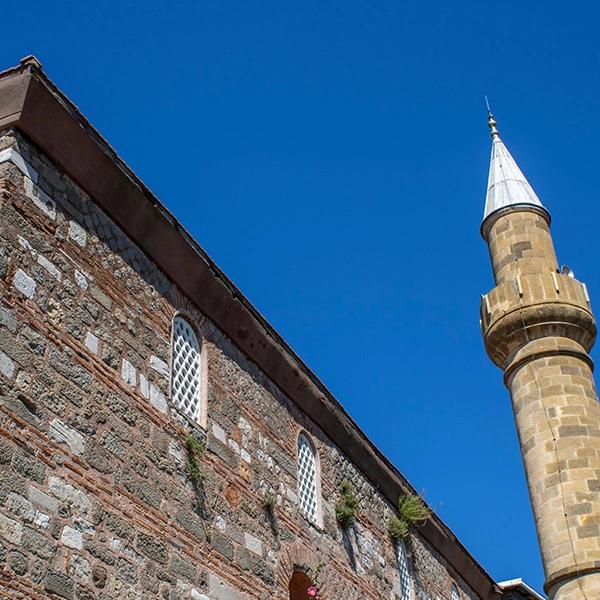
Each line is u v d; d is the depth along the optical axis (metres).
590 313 22.09
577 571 18.94
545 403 20.89
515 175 24.34
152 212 14.04
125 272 13.54
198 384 14.72
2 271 11.29
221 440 14.67
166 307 14.27
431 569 21.27
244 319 15.95
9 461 10.55
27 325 11.43
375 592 18.00
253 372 16.27
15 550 10.24
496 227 23.61
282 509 15.73
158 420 13.25
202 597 12.97
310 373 17.64
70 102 12.80
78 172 12.98
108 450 12.11
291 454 16.64
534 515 20.33
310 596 16.00
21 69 12.34
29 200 12.08
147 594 11.97
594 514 19.41
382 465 19.98
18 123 12.20
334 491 17.92
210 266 15.12
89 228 13.04
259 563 14.57
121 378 12.77
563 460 20.16
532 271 22.41
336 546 17.23
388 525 19.77
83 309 12.47
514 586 26.50
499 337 22.06
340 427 18.61
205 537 13.48
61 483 11.18
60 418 11.49
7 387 10.85
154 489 12.73
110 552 11.59
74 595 10.84
